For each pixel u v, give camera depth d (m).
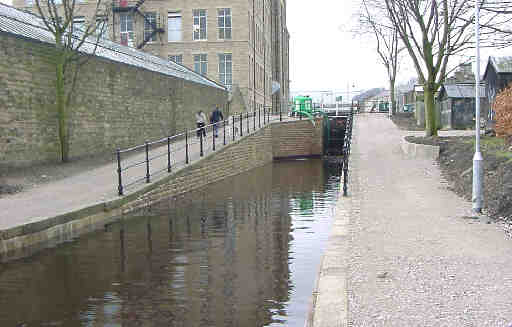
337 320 4.80
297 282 7.61
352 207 11.59
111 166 19.44
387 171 17.78
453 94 31.64
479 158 10.59
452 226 9.30
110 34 48.78
